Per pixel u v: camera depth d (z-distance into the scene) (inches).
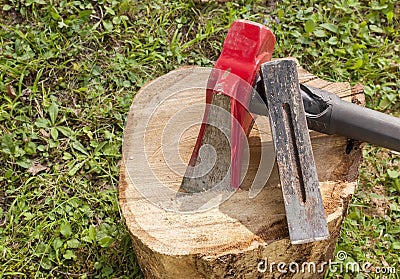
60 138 54.7
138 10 61.1
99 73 57.8
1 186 52.5
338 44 60.2
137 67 57.9
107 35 59.5
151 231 42.2
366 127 44.3
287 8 61.8
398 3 62.4
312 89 44.6
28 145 53.7
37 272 48.8
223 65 44.0
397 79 59.2
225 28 60.4
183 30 60.7
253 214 42.8
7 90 56.2
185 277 42.6
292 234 41.3
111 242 49.7
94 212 51.5
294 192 42.2
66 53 58.4
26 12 60.1
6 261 49.2
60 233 50.2
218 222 42.5
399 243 50.8
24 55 57.9
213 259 41.2
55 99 56.4
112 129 55.2
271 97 43.6
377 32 61.8
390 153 55.4
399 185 53.6
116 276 48.9
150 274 44.7
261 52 44.7
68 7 60.3
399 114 57.6
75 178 52.8
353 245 50.3
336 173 44.8
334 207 43.1
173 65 58.4
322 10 62.1
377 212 52.6
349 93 48.4
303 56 59.6
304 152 42.8
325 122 44.5
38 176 52.8
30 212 51.4
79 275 48.9
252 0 62.1
